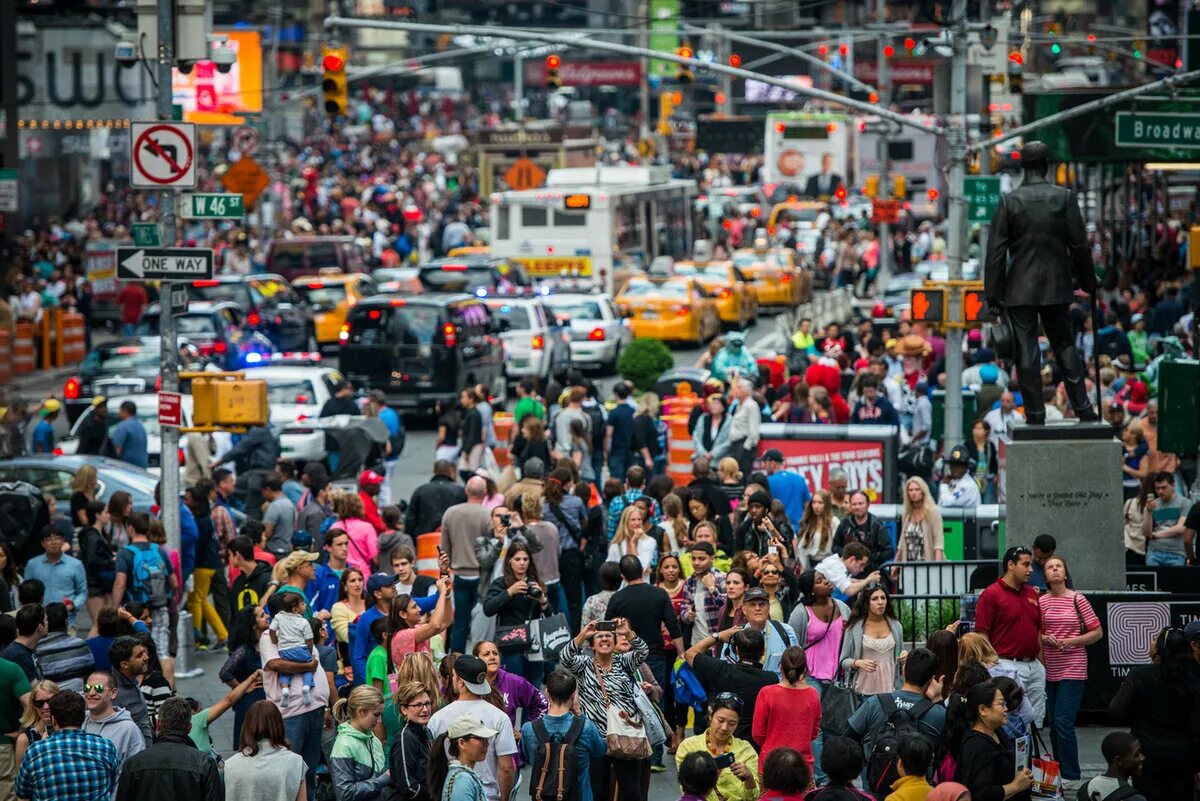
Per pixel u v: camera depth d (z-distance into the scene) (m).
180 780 29.73
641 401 72.19
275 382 83.19
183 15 53.09
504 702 34.66
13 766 34.53
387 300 96.44
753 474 53.09
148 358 91.88
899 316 106.50
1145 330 90.19
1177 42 151.62
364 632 38.66
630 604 39.41
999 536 48.75
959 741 30.75
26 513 56.53
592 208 133.62
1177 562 50.69
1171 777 33.12
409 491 80.56
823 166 192.62
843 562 41.44
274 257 140.00
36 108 142.75
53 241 156.62
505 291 117.75
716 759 31.39
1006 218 44.59
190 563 53.16
